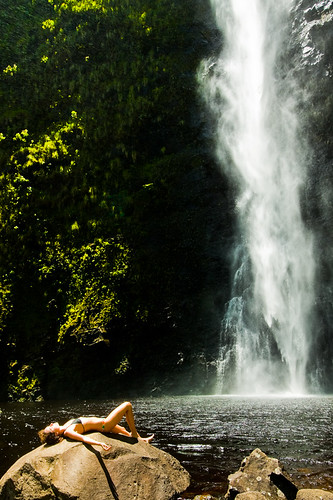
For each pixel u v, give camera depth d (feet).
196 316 66.33
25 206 66.54
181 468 16.76
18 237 64.23
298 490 15.05
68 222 67.46
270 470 15.40
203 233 72.54
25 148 71.51
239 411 34.30
